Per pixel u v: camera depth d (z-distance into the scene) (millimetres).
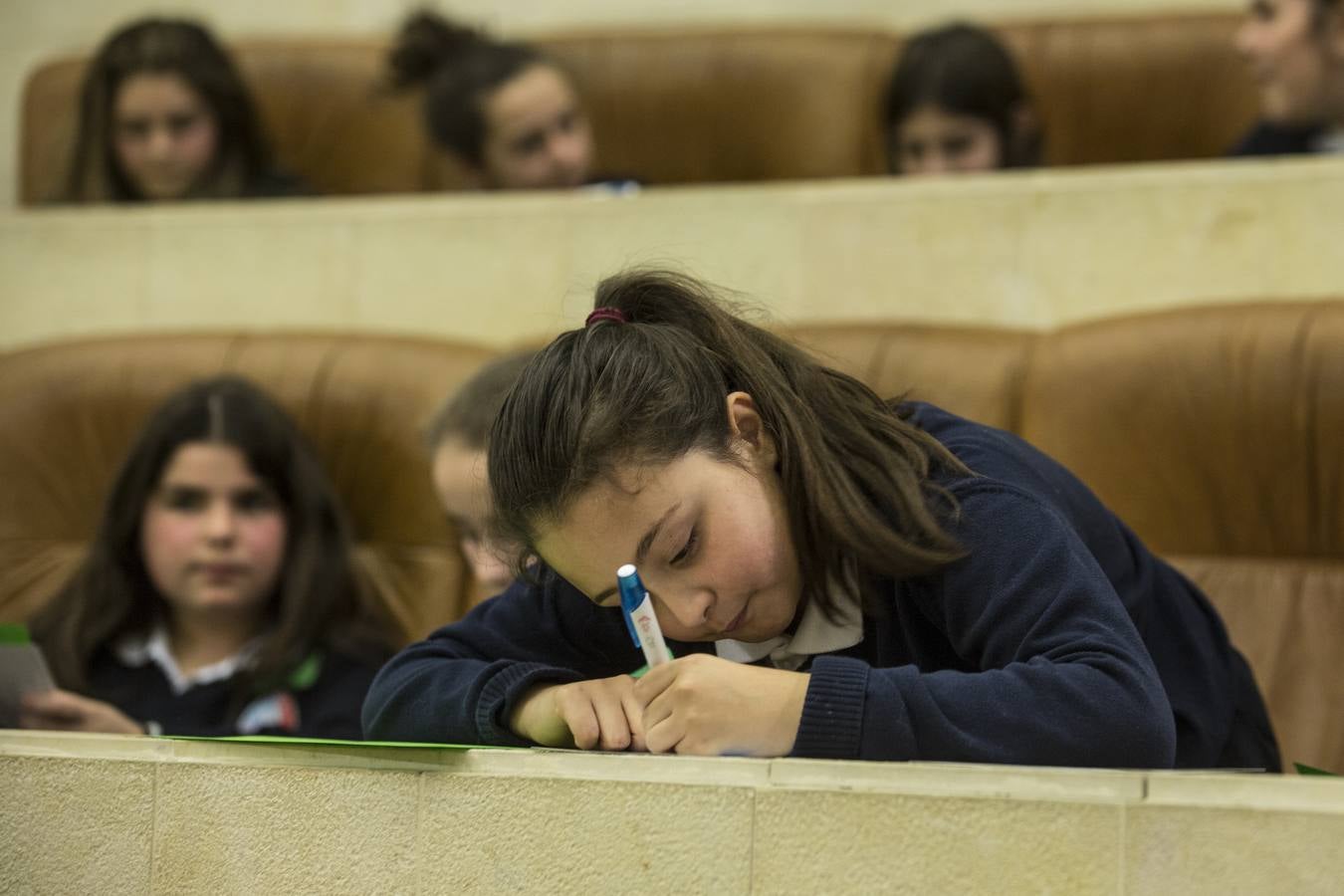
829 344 8047
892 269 9102
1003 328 8406
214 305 10016
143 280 10117
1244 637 7102
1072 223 8891
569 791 3973
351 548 8016
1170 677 4945
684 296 4695
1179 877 3582
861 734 3975
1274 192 8656
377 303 9773
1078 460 7539
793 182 11383
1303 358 7293
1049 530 4305
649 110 11664
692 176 11602
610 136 11727
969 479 4441
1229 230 8695
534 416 4316
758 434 4445
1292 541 7250
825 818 3787
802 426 4426
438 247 9711
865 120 11375
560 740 4387
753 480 4348
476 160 10531
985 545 4297
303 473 7980
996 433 4770
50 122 11922
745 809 3840
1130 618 4520
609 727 4234
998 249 8969
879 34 11695
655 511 4191
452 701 4598
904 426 4613
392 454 8406
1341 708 6844
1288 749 6805
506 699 4469
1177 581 5223
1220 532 7348
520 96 10406
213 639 7844
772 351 4688
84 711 6461
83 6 13789
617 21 13484
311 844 4176
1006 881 3674
